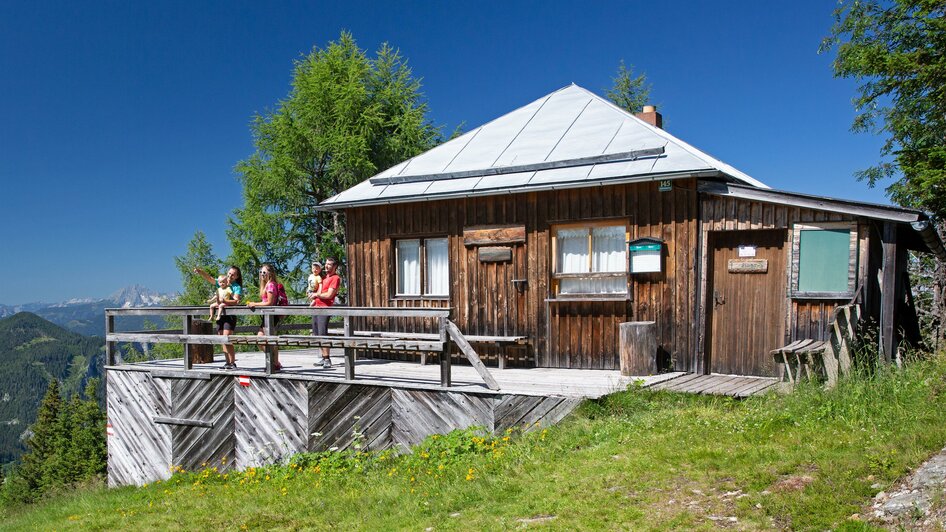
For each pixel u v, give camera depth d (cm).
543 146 1254
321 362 1173
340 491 812
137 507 922
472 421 901
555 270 1169
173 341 1163
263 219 2712
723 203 1022
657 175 1027
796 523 473
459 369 1160
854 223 927
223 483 1022
